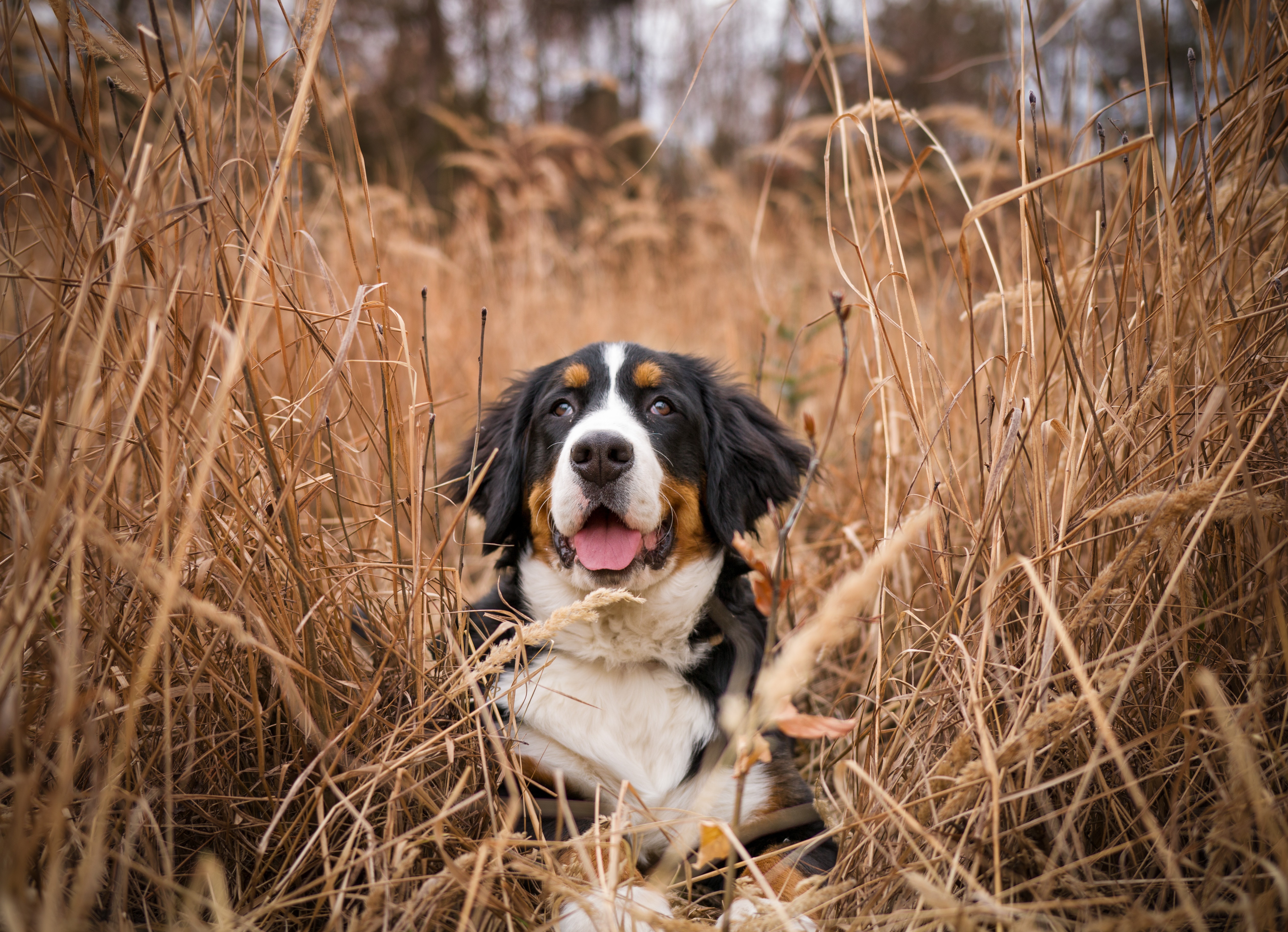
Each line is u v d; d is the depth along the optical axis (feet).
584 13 48.91
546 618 8.95
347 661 7.05
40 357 6.66
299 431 8.00
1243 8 7.25
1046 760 5.79
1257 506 5.62
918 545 8.82
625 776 8.00
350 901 5.87
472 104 42.50
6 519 6.54
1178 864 5.53
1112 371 7.61
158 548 6.40
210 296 6.50
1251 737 5.40
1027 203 7.23
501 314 21.93
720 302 22.98
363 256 17.90
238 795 6.48
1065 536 6.12
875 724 6.79
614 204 26.09
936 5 57.16
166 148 6.79
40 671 6.04
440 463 14.25
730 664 8.70
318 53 5.95
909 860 5.80
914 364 10.65
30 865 5.33
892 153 27.73
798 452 10.66
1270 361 7.04
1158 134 8.50
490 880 5.47
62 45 5.71
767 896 5.95
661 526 8.73
